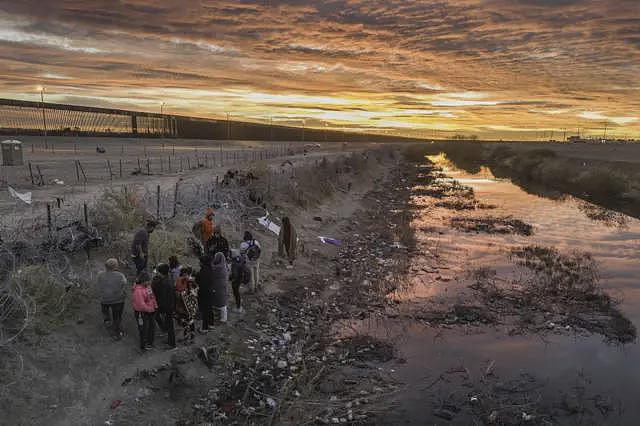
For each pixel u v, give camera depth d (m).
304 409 8.20
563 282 15.64
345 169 43.44
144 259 10.98
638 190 37.72
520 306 13.59
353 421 8.02
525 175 62.94
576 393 9.03
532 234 23.73
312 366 9.81
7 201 19.20
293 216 22.05
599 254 19.80
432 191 43.00
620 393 9.06
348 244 20.52
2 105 86.06
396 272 16.41
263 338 10.81
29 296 8.80
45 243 11.14
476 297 14.21
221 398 8.50
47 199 19.88
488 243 21.55
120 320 9.30
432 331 11.83
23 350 8.00
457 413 8.33
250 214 19.73
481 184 51.72
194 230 13.62
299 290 14.09
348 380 9.35
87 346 8.77
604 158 76.25
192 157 55.34
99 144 81.69
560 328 12.09
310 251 18.02
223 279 10.52
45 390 7.55
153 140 108.81
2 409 6.93
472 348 10.92
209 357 9.48
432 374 9.69
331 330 11.68
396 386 9.18
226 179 22.64
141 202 15.80
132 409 7.74
